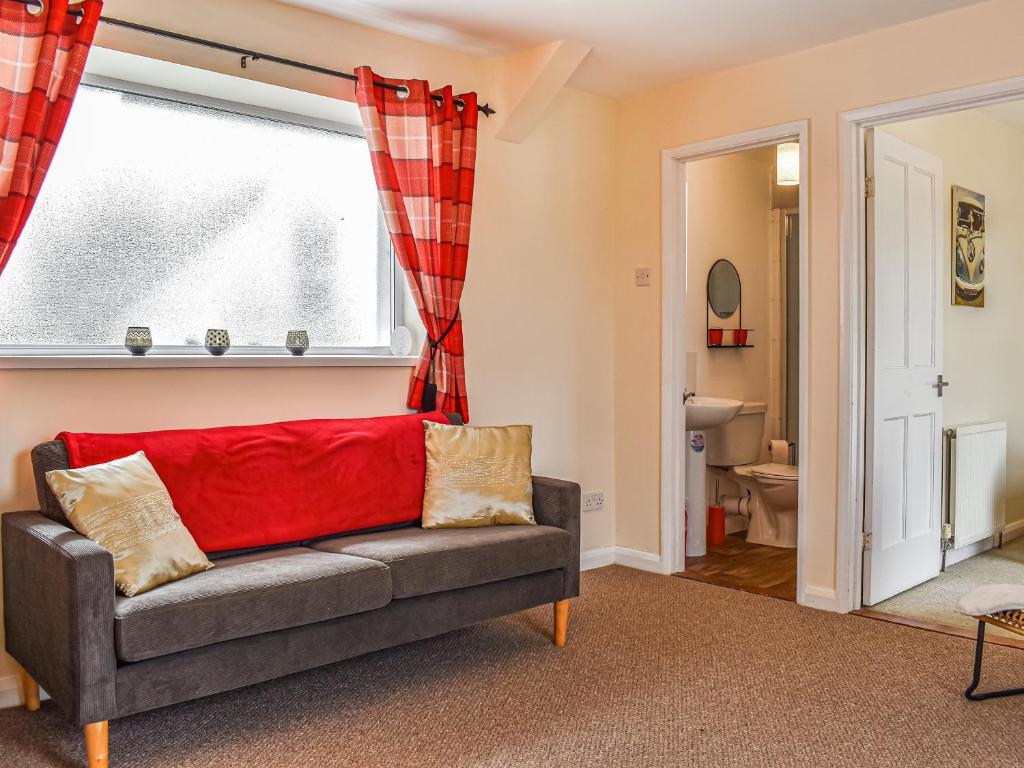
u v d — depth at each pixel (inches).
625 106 171.5
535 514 127.1
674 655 118.3
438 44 141.9
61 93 98.7
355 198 142.4
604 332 172.4
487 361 151.3
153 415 112.1
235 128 128.5
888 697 103.3
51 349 110.7
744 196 211.5
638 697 103.3
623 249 172.4
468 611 109.1
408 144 133.1
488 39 139.8
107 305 115.8
